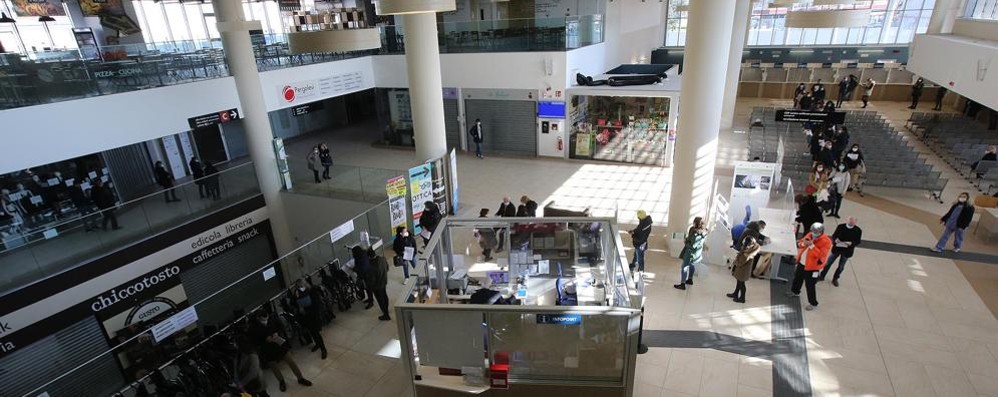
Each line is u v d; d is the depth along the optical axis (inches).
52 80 373.7
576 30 638.5
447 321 197.9
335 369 280.4
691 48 336.8
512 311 191.8
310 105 628.4
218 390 264.4
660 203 499.5
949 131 625.9
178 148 702.5
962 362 261.0
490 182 587.2
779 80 980.6
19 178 520.7
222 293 311.3
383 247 410.0
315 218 534.6
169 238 448.5
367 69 710.5
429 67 446.0
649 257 387.5
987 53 408.5
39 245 375.2
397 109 759.7
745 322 301.7
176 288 456.4
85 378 306.8
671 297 330.6
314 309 284.7
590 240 261.7
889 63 896.9
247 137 503.5
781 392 247.0
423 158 472.7
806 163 544.1
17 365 361.4
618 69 794.2
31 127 354.6
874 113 737.0
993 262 356.8
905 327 290.4
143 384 258.7
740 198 391.2
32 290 365.4
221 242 491.2
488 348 202.4
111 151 612.4
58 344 382.9
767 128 692.1
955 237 370.6
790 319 302.5
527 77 641.0
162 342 299.9
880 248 382.6
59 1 597.3
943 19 624.1
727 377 258.2
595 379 204.1
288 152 792.3
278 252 547.2
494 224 265.4
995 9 522.9
